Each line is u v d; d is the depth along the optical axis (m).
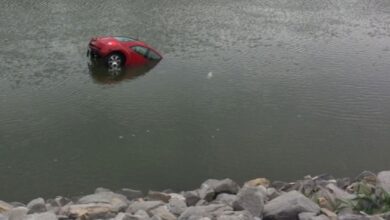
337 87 21.41
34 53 24.52
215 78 22.08
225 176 13.93
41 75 21.69
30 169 13.91
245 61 24.70
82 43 26.48
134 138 15.87
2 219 9.49
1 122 16.73
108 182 13.41
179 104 18.83
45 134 15.98
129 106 18.50
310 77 22.61
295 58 25.55
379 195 9.90
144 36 28.36
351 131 17.08
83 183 13.32
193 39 28.20
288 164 14.69
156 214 9.80
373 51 27.34
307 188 11.47
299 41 28.77
